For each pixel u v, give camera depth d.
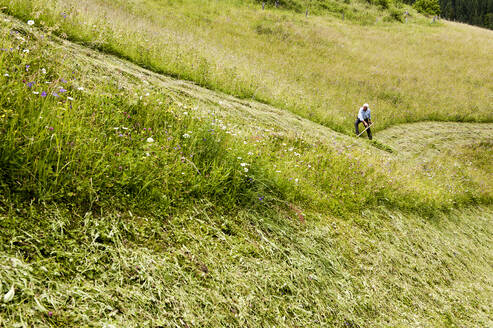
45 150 2.17
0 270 1.43
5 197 1.85
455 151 14.44
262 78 12.89
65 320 1.44
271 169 4.14
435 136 15.89
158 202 2.62
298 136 6.81
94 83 4.06
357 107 15.62
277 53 20.42
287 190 4.11
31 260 1.61
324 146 6.87
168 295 1.92
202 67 9.48
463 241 6.30
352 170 6.11
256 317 2.17
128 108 3.72
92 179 2.29
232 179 3.45
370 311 3.02
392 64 24.39
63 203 2.09
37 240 1.74
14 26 4.30
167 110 4.08
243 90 10.40
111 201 2.34
